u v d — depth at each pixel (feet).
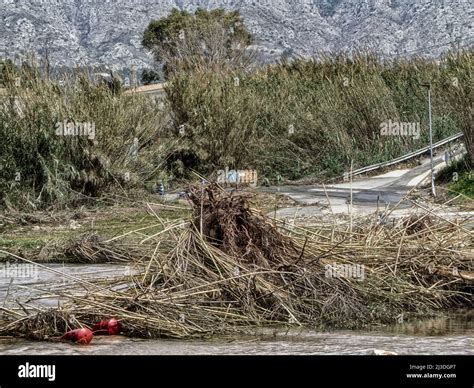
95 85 110.52
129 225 80.23
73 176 98.73
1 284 53.42
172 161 124.47
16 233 80.43
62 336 40.29
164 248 51.31
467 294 49.78
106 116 104.83
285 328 43.39
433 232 53.57
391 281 48.32
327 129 142.82
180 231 50.01
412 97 149.79
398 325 44.50
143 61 256.52
